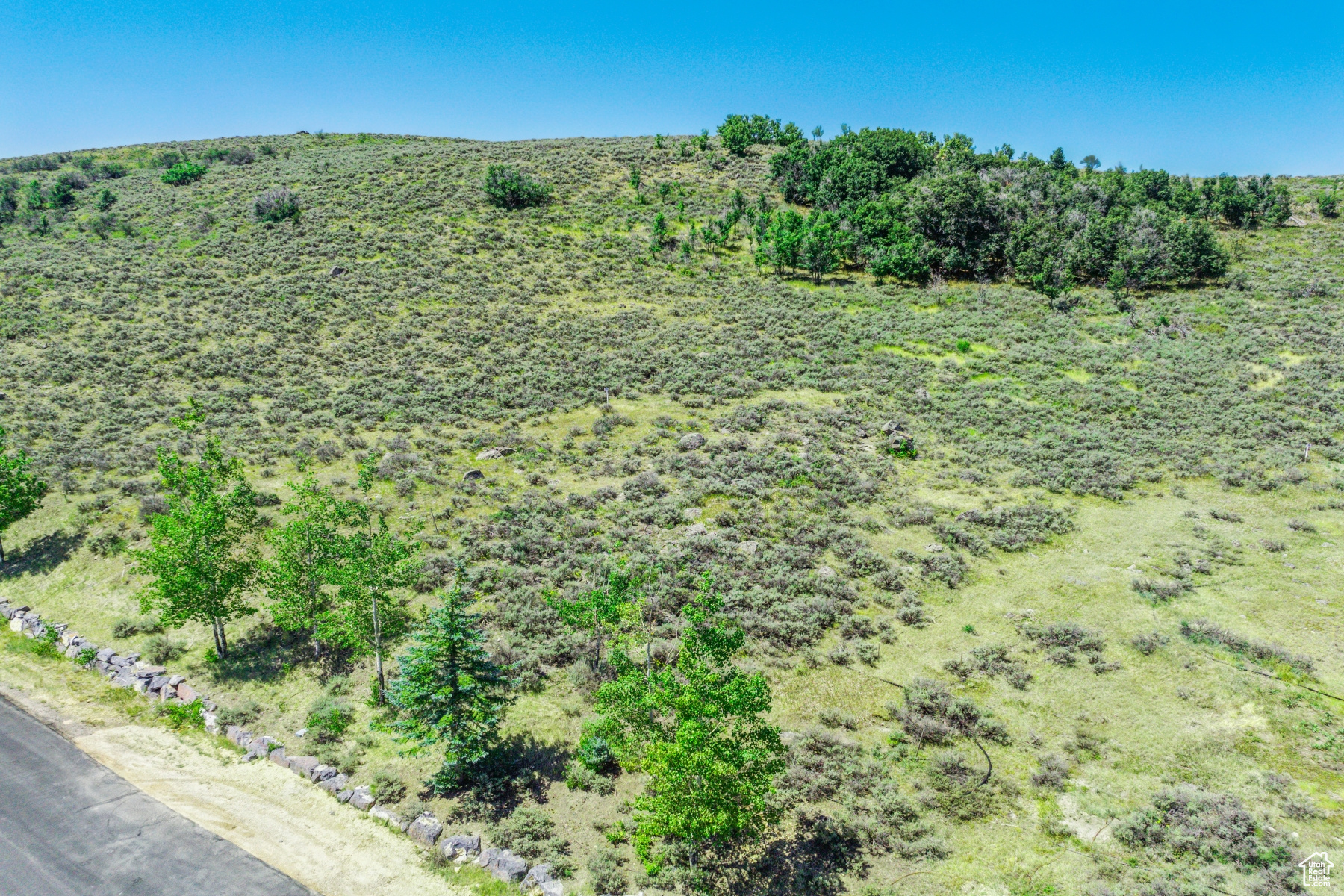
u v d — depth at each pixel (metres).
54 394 40.53
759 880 15.57
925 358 47.72
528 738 19.62
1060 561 27.66
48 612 25.39
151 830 16.38
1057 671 21.62
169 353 46.09
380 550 21.00
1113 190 71.50
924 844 16.02
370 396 42.44
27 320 49.00
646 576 23.95
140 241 64.12
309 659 23.25
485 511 31.38
